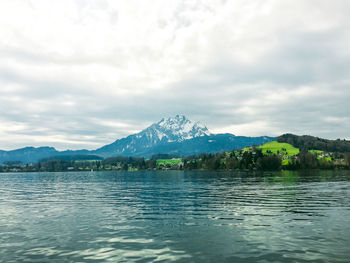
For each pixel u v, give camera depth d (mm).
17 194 74000
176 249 22984
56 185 116125
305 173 194375
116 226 31500
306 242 24516
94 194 70750
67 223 33531
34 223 33750
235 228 29875
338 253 21531
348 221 33000
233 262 19859
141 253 22078
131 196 64375
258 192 67750
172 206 46656
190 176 180125
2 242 25547
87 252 22500
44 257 21453
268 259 20391
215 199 55188
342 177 137500
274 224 31641
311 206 44750
